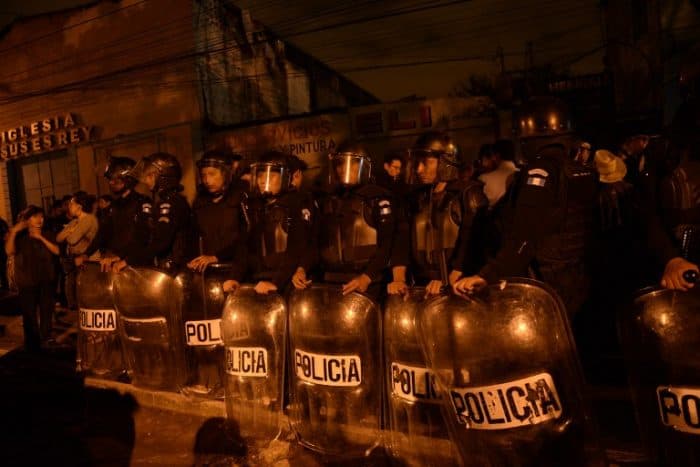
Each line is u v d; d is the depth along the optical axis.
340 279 4.30
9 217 17.06
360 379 4.04
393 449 3.94
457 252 3.78
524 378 3.08
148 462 4.59
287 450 4.45
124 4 14.23
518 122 3.51
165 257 5.76
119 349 6.09
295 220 4.48
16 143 16.64
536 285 3.08
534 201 3.09
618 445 3.62
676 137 3.10
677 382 2.88
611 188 4.37
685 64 3.11
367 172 4.34
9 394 6.52
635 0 11.69
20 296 8.22
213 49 13.94
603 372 4.41
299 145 13.20
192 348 5.23
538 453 3.06
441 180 3.91
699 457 2.83
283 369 4.51
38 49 15.82
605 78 11.94
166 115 13.96
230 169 5.33
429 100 12.45
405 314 3.82
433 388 3.69
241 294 4.65
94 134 15.16
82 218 8.47
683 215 3.02
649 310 2.96
